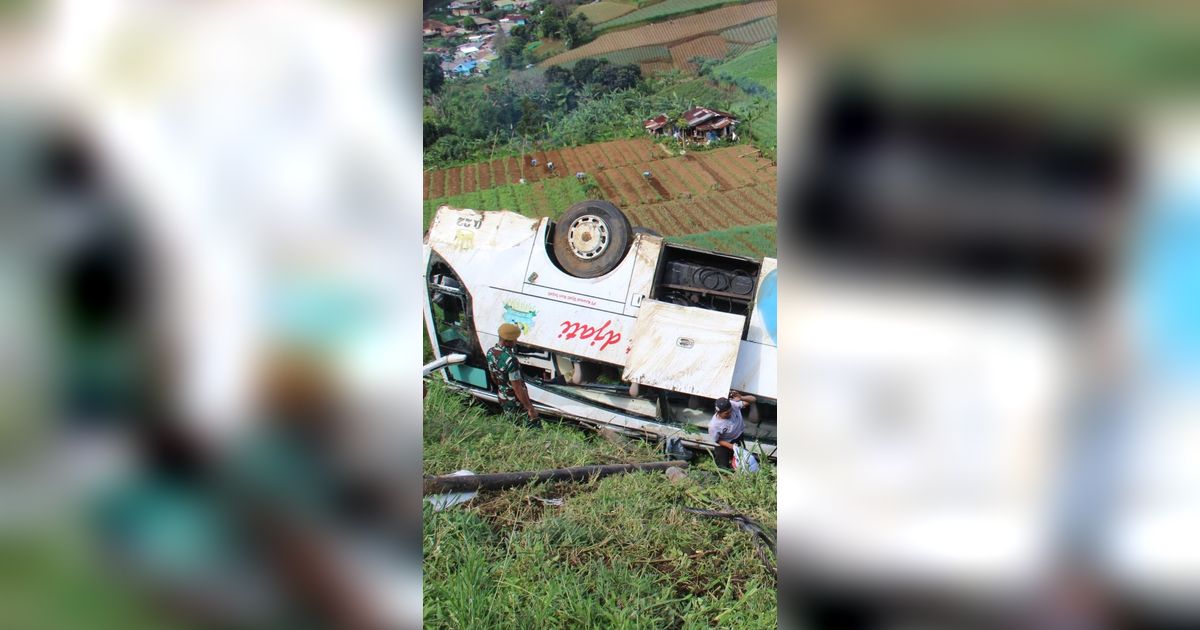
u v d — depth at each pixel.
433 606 12.20
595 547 13.61
